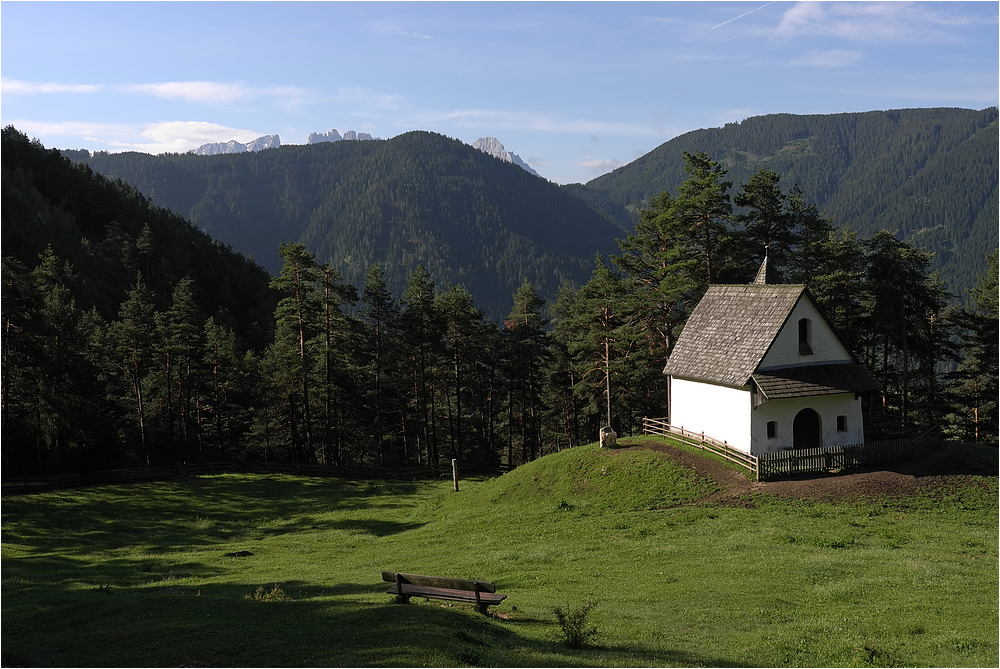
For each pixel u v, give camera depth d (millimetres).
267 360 75812
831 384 38062
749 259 55906
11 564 29172
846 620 18281
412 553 30156
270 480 50375
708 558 25047
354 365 60906
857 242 55688
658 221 54281
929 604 19328
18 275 45344
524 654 15359
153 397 70812
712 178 52812
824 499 32125
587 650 16094
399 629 16094
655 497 34625
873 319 53750
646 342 55969
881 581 21500
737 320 41188
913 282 52562
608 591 22109
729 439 38781
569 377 71688
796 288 38500
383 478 52812
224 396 72312
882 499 31812
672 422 43969
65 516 38625
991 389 58250
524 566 25984
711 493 34188
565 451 44000
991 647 16078
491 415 74688
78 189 141750
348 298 58719
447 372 69438
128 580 26656
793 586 21438
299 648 15133
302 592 22766
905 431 42656
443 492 46812
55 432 55562
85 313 79500
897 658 15555
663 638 17281
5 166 131875
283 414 72062
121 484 47094
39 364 47375
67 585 25500
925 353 55188
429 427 74438
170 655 14945
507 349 72375
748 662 15570
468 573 25547
